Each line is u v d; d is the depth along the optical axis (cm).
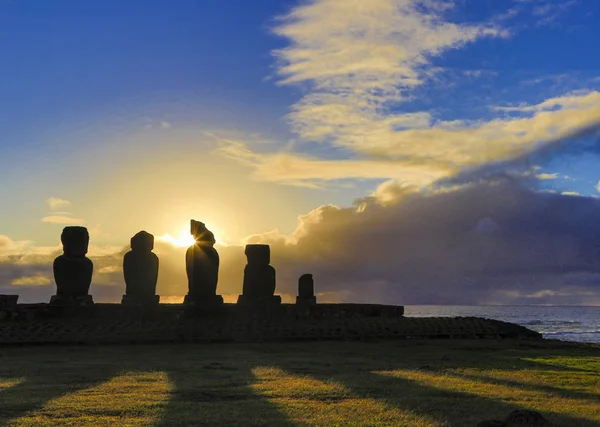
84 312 3388
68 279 3450
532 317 15988
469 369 2162
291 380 1831
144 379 1848
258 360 2402
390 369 2136
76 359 2422
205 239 3703
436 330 3684
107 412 1359
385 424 1250
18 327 3050
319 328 3462
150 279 3644
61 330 3089
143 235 3656
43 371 2045
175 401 1487
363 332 3509
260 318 3641
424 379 1867
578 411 1404
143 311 3456
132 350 2802
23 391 1622
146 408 1401
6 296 3416
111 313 3441
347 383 1767
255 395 1573
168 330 3234
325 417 1311
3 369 2095
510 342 3450
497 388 1711
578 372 2127
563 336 6844
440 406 1438
